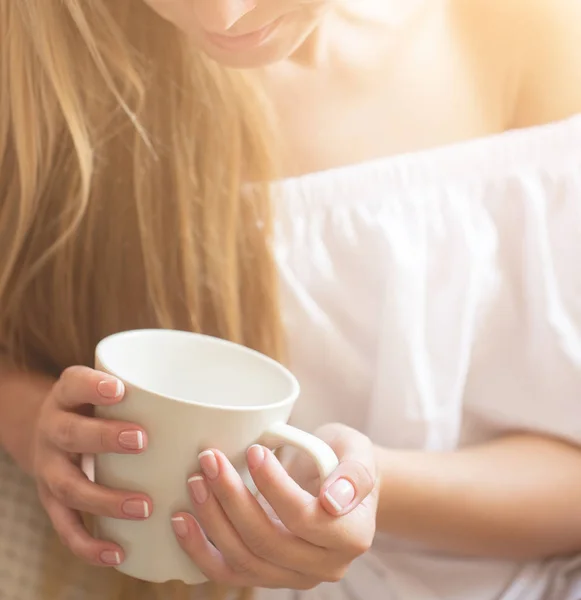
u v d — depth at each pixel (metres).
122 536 0.75
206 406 0.71
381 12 0.96
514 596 0.89
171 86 0.90
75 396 0.74
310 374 0.93
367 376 0.92
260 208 0.91
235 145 0.91
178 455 0.72
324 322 0.92
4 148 0.90
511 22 0.97
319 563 0.75
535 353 0.92
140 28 0.90
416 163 0.93
